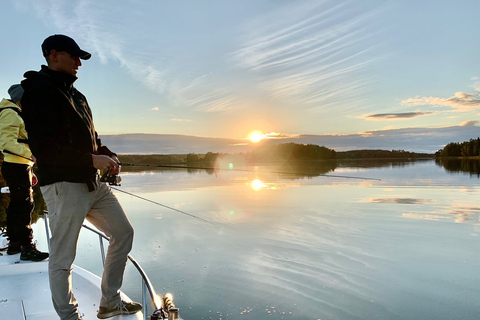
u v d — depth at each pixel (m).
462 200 12.82
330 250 6.53
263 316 3.83
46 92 2.01
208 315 3.90
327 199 13.65
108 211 2.34
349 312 4.00
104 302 2.46
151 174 37.19
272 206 12.05
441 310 4.02
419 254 6.16
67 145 2.09
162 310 2.25
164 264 5.82
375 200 13.12
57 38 2.13
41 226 9.80
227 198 14.52
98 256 6.47
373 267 5.54
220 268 5.56
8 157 3.76
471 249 6.37
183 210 11.58
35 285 3.29
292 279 5.05
